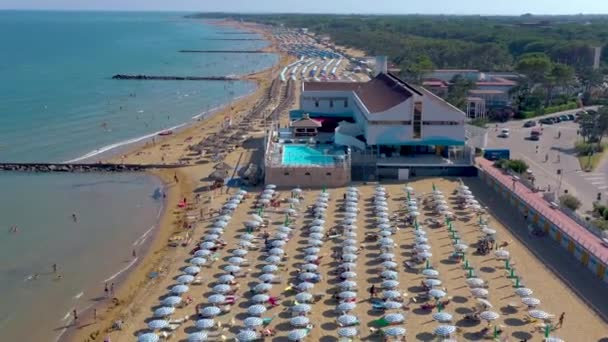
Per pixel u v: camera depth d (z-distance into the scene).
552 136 130.50
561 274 65.19
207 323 53.69
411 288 62.28
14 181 105.50
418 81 180.38
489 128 138.25
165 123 154.62
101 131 143.88
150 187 101.19
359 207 86.50
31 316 60.75
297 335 52.09
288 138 116.56
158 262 70.81
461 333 53.72
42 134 139.88
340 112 130.12
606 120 116.88
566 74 171.12
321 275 65.31
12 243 78.50
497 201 89.44
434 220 81.06
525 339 52.69
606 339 52.91
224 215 82.25
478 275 65.00
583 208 83.81
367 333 54.06
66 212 90.19
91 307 62.19
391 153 105.44
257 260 69.31
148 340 51.38
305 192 93.94
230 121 151.50
